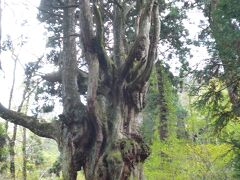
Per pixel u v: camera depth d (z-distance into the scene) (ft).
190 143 84.17
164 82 85.51
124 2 56.70
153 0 50.03
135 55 49.34
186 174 80.94
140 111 52.60
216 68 52.54
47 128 55.83
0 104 57.62
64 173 50.47
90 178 48.26
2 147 82.84
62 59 57.21
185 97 101.65
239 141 47.75
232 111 50.29
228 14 43.75
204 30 74.79
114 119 49.80
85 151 49.88
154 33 50.96
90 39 49.16
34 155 114.21
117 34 54.44
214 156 77.71
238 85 52.13
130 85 50.83
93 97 48.11
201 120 83.46
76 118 51.13
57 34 69.05
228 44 45.39
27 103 93.91
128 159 47.39
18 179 119.75
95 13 48.55
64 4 56.75
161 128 86.89
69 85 53.57
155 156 81.20
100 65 51.06
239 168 47.29
